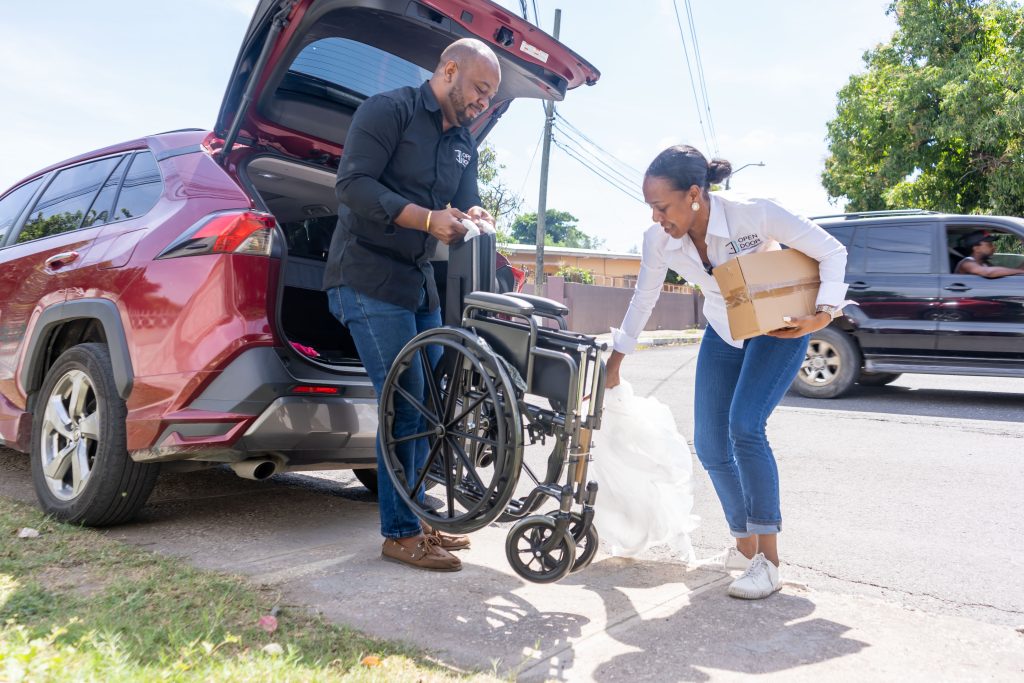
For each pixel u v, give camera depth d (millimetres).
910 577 2951
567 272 28812
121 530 3219
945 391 8484
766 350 2674
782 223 2578
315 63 3281
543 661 2107
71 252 3566
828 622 2438
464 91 2811
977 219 7320
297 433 2992
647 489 2969
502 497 2404
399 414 2871
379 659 2020
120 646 1888
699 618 2451
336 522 3506
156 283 3059
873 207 24516
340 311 2898
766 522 2676
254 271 2971
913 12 22641
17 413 3732
